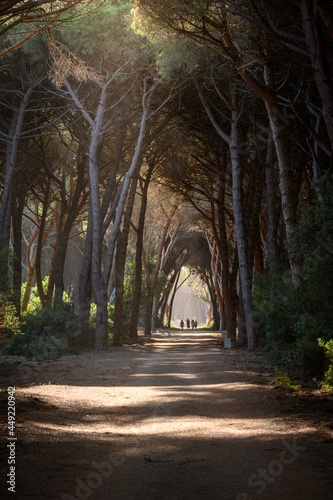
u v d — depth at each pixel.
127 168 29.91
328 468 4.49
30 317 23.11
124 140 28.31
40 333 22.22
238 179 23.23
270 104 15.62
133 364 17.28
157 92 25.22
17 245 28.67
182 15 14.28
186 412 8.16
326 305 12.59
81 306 26.17
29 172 30.67
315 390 10.38
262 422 7.08
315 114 17.39
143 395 10.22
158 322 66.25
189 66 20.02
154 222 49.12
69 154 31.39
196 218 46.75
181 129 27.88
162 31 16.42
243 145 25.39
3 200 24.38
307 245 12.88
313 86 18.27
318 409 7.97
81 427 6.93
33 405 8.27
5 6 9.09
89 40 19.97
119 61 22.47
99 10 19.08
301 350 13.23
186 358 19.75
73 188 33.78
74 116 26.56
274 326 15.77
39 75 23.64
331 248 12.36
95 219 24.48
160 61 20.20
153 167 32.88
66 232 28.66
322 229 12.27
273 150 22.34
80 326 24.33
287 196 15.58
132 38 19.91
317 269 12.48
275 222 22.19
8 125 27.12
